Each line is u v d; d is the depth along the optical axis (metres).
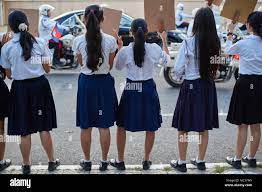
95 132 5.62
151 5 4.16
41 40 4.07
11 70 4.03
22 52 3.91
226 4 4.32
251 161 4.44
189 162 4.61
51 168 4.33
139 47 4.00
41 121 4.12
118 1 11.04
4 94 4.16
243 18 4.34
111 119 4.16
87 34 3.92
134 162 4.67
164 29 4.21
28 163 4.26
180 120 4.19
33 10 4.23
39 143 5.24
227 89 7.91
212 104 4.17
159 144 5.21
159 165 4.48
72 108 6.74
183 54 4.06
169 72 7.75
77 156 4.85
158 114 4.24
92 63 3.93
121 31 9.46
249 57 4.12
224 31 5.68
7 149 5.03
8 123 4.09
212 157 4.82
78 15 9.19
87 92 4.07
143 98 4.14
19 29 3.96
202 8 4.04
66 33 8.77
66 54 8.75
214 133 5.62
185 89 4.14
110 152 4.95
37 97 4.05
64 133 5.62
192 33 4.07
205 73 4.02
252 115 4.19
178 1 11.93
